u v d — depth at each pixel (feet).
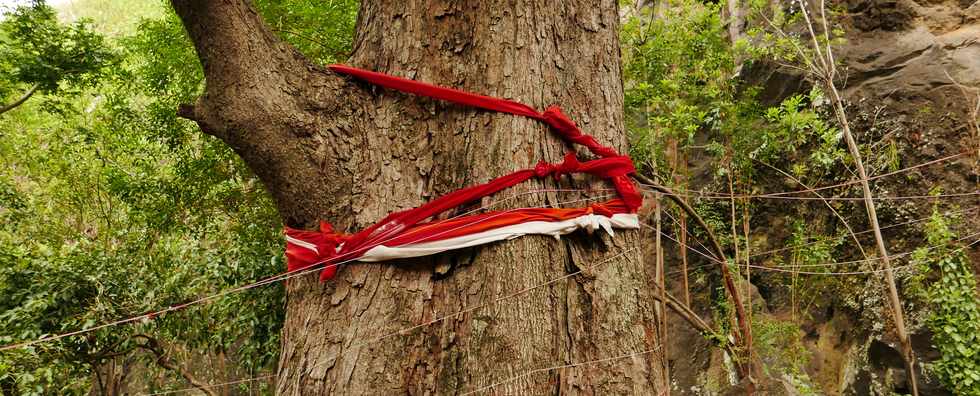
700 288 23.43
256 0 17.63
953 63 20.47
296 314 6.63
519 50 7.07
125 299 17.74
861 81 21.61
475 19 7.25
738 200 22.94
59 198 26.37
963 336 16.56
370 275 6.28
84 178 25.64
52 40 20.53
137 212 20.95
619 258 6.64
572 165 6.57
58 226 25.86
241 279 17.74
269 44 6.78
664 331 16.58
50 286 16.62
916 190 19.17
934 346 17.22
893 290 15.14
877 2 22.43
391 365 5.86
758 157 21.07
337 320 6.21
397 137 6.82
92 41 20.81
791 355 19.19
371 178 6.65
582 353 5.97
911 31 21.97
